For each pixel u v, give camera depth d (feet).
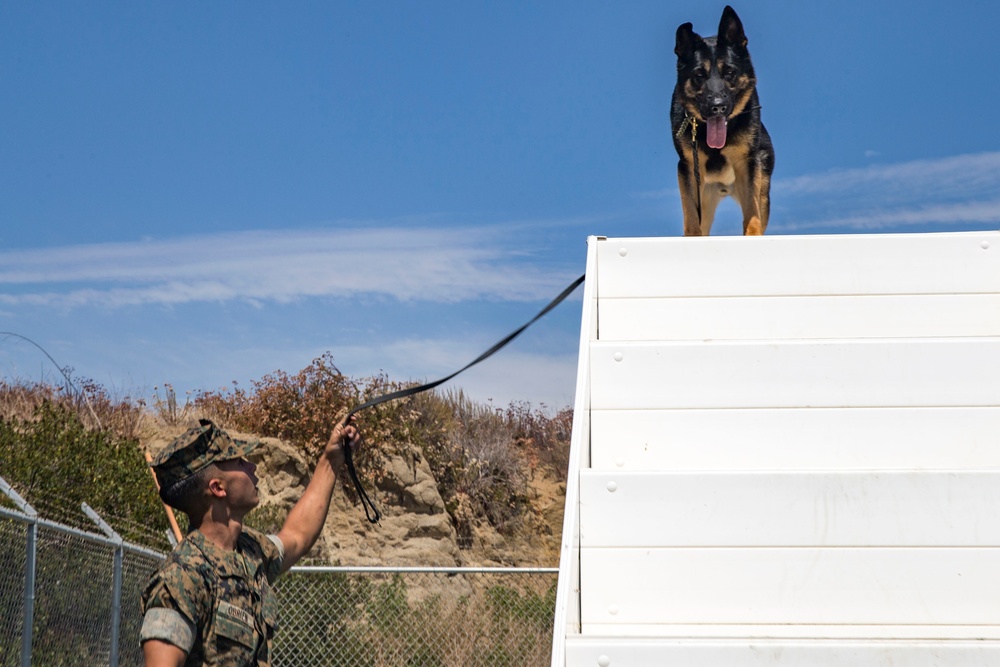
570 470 9.78
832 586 9.36
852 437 10.94
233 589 9.08
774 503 9.62
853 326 12.82
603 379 11.49
